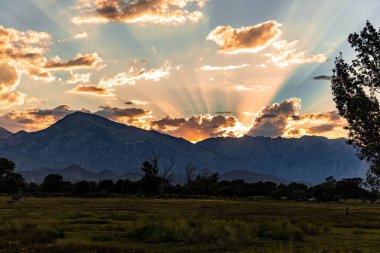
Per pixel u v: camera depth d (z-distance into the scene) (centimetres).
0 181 18025
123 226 4197
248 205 11056
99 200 13362
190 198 17450
